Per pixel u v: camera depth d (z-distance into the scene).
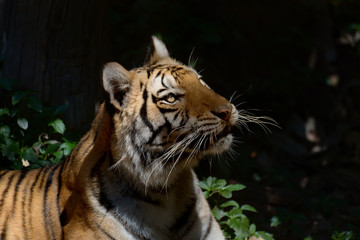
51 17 10.30
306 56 18.69
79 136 10.12
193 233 7.33
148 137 6.82
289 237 11.07
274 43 17.52
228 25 16.92
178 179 7.27
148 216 7.01
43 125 9.99
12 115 9.51
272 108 16.97
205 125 6.81
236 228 9.00
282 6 18.14
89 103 10.88
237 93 16.34
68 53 10.55
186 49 15.91
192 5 17.02
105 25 11.37
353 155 16.52
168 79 6.86
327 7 21.23
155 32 16.38
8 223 7.32
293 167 15.88
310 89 17.97
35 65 10.28
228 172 12.22
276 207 12.02
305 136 17.09
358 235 11.50
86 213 6.96
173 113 6.82
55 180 7.55
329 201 13.05
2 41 10.27
